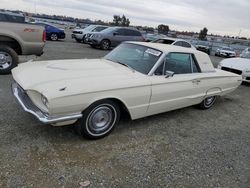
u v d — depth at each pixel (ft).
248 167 10.85
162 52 13.44
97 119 11.16
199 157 11.14
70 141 11.05
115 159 10.18
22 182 8.21
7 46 20.42
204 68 16.01
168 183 9.10
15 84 12.44
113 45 51.37
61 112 9.76
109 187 8.52
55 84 9.89
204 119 16.08
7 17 21.68
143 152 10.97
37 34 21.33
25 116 12.91
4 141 10.41
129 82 11.52
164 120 14.93
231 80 18.13
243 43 126.11
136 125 13.64
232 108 19.40
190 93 14.98
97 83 10.63
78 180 8.65
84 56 37.63
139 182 8.96
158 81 12.65
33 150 10.03
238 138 13.76
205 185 9.25
